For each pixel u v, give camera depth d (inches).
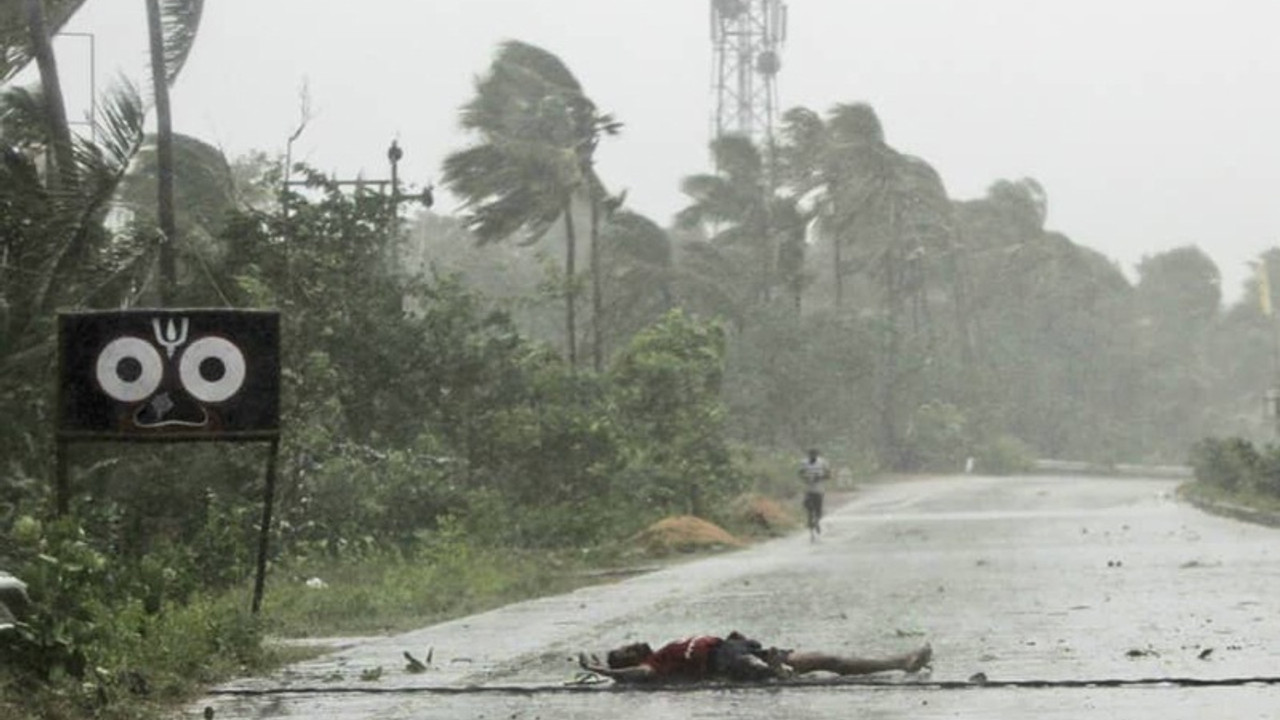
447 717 582.6
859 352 4050.2
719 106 5846.5
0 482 994.1
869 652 742.5
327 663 766.5
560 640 855.7
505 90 2546.8
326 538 1284.4
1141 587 1055.6
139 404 781.3
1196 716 538.0
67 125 1161.4
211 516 1103.6
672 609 1012.5
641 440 1985.7
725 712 572.7
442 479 1507.1
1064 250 5861.2
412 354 1514.5
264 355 791.7
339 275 1450.5
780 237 4286.4
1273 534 1707.7
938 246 5187.0
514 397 1704.0
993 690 608.7
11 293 1004.6
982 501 2815.0
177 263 1373.0
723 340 2322.8
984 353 5585.6
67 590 628.7
